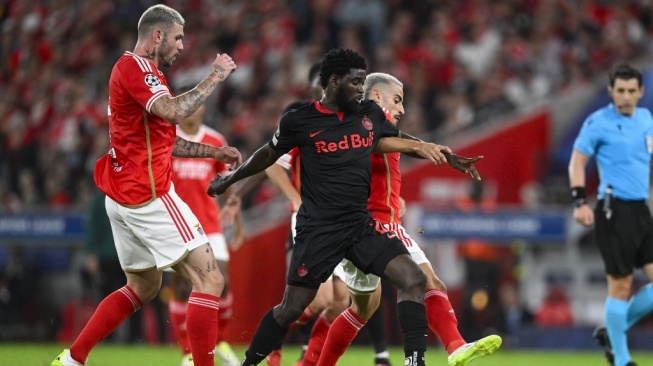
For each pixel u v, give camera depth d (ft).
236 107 217.36
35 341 175.63
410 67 216.13
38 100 229.25
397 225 87.66
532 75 217.56
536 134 190.70
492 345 78.69
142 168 84.48
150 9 86.89
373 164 86.69
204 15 249.55
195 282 84.94
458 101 202.69
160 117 83.61
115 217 86.38
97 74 236.84
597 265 182.91
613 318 107.34
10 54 249.55
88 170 194.29
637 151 107.24
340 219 78.74
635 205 106.93
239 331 164.76
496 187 189.06
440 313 85.20
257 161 81.10
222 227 119.24
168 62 87.10
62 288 178.09
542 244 175.94
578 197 108.37
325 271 78.84
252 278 165.89
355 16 232.53
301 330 110.22
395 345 163.63
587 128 108.99
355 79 77.87
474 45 224.53
